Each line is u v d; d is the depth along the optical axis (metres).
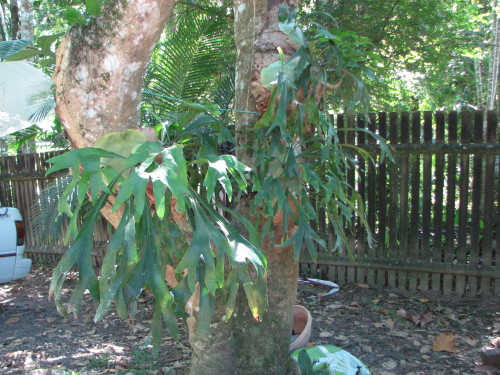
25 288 5.91
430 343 3.85
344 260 5.22
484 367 3.40
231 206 2.57
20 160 6.97
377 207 5.06
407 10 5.67
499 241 4.63
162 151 1.75
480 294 4.77
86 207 5.27
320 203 2.50
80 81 2.08
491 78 7.17
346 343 3.87
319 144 2.29
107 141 1.93
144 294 5.21
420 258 5.02
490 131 4.55
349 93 5.03
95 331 4.34
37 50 2.29
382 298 4.87
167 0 2.05
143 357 3.64
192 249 1.68
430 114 4.73
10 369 3.56
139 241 1.84
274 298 2.55
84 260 1.70
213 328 2.48
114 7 2.00
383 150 2.38
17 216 5.57
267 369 2.52
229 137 2.25
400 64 6.42
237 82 2.56
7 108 5.14
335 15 5.51
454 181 4.73
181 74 5.32
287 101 2.06
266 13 2.29
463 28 6.84
